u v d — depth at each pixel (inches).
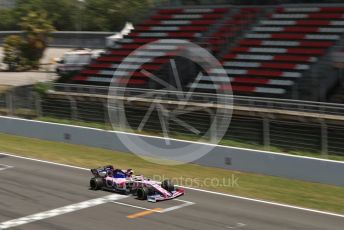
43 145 2819.9
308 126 2501.2
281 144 2357.3
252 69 3395.7
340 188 1908.2
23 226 1418.6
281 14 3880.4
